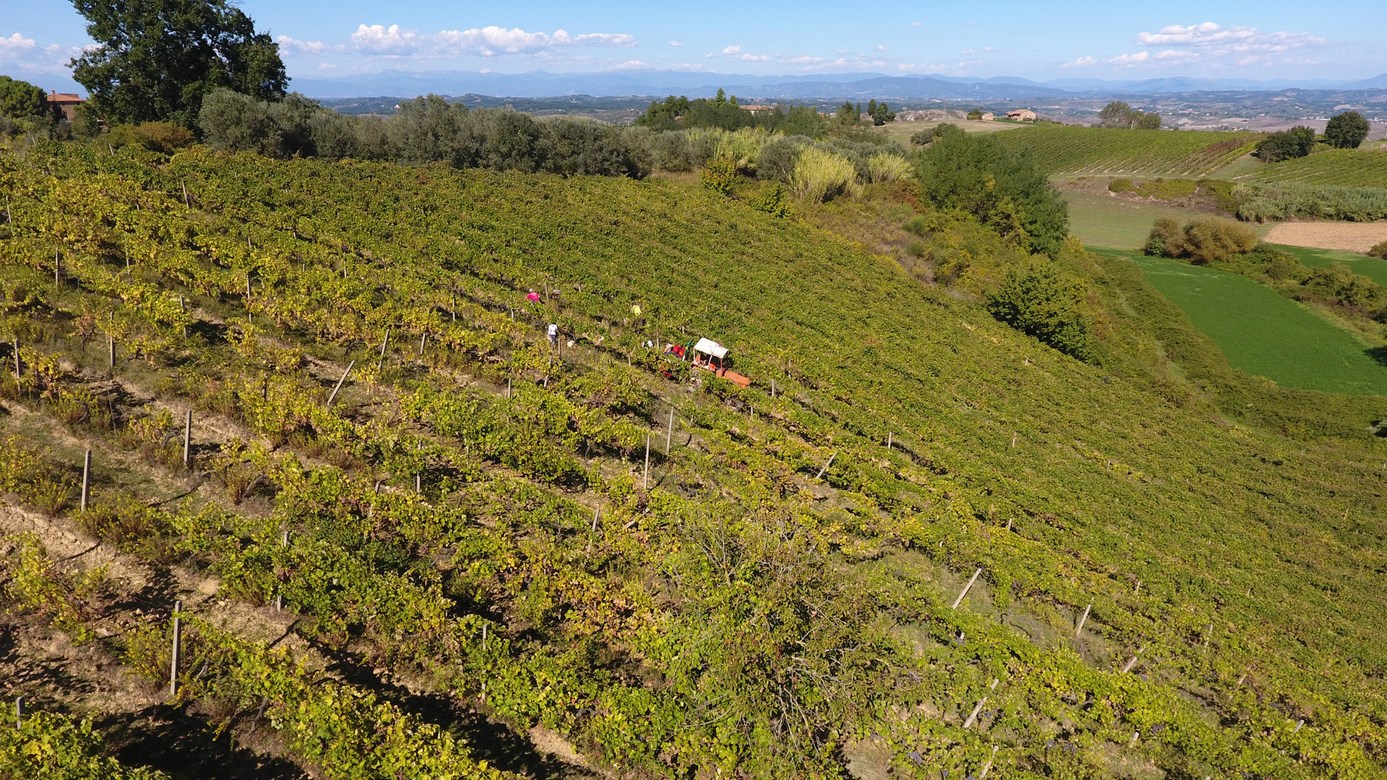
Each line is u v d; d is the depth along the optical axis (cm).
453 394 2666
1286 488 4219
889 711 1750
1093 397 5153
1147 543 3120
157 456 1962
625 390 2992
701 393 3416
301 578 1617
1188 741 1862
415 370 2872
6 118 5825
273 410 2145
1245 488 4122
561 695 1512
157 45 5981
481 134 6925
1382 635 2780
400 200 5350
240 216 4222
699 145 8850
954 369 4816
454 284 3841
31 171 4069
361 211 4869
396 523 1922
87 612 1491
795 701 1602
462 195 5806
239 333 2720
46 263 2841
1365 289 7625
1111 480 3719
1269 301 7825
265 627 1589
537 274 4331
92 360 2328
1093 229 10894
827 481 2906
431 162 6631
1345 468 4662
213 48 6431
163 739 1316
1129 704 1936
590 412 2697
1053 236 8362
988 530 2734
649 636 1725
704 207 7038
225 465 1983
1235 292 8069
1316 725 2127
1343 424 5241
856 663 1748
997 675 1955
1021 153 8806
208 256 3425
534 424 2567
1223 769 1847
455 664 1575
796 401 3591
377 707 1359
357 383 2661
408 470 2114
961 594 2292
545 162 7150
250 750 1339
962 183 8475
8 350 2273
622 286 4628
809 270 6097
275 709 1348
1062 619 2375
